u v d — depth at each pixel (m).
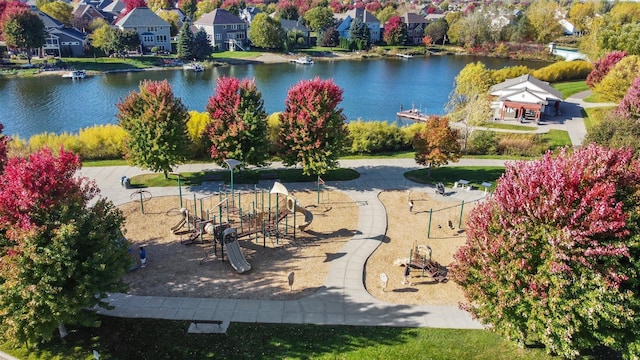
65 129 64.81
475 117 53.16
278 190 30.06
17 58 109.62
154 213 33.03
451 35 157.25
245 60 127.44
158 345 20.39
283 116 37.44
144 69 110.00
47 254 17.33
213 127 37.19
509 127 62.78
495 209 19.50
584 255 17.06
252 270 26.48
